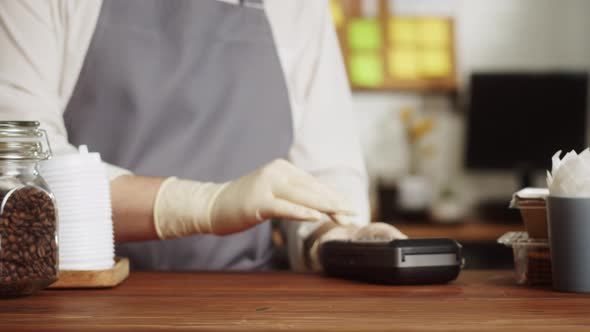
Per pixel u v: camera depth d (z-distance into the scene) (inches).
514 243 40.7
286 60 62.0
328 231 51.5
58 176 39.8
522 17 168.1
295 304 33.8
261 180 43.7
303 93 62.5
